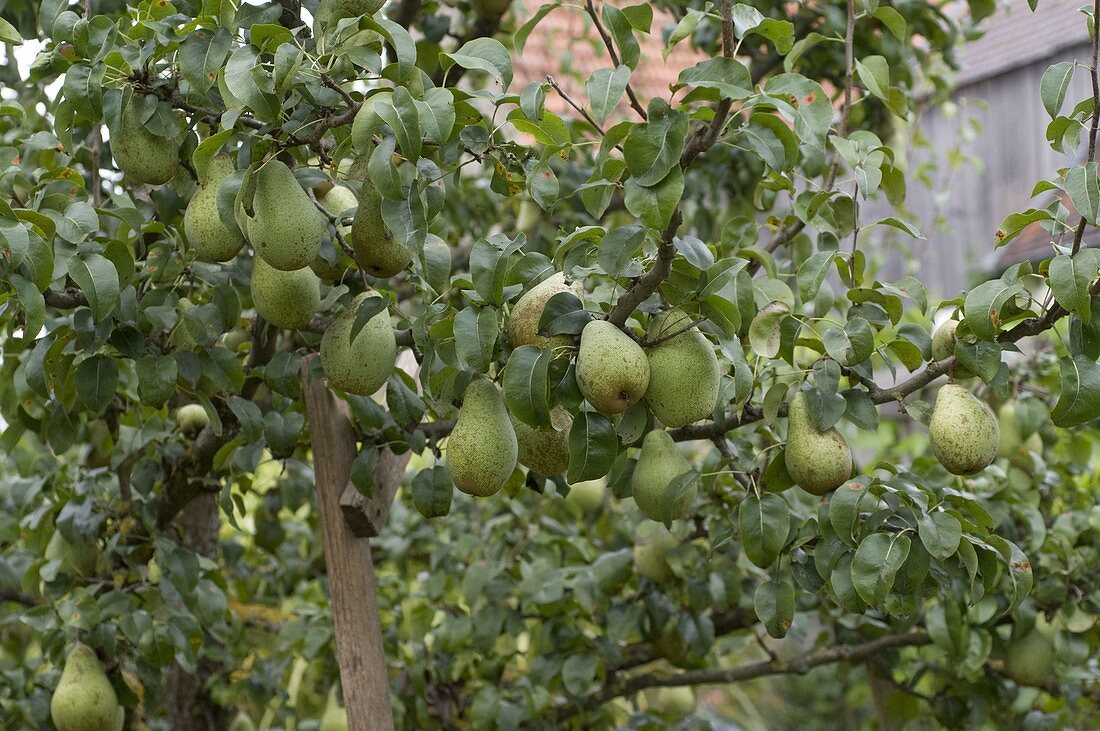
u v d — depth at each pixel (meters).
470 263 1.64
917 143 4.43
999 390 1.81
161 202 2.49
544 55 5.70
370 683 2.23
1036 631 2.74
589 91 1.48
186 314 2.13
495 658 3.06
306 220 1.71
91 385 2.08
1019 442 2.79
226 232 1.83
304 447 3.06
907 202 6.98
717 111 1.45
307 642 2.91
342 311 2.07
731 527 2.46
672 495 1.89
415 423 2.19
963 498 1.86
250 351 2.48
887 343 1.90
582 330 1.62
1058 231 1.79
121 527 2.62
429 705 3.23
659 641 2.94
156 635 2.46
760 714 6.47
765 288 2.16
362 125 1.57
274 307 1.90
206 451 2.54
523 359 1.59
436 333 1.76
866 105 3.76
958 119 6.33
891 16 2.54
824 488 1.87
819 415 1.84
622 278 1.72
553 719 3.14
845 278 2.18
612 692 3.13
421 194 1.68
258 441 2.48
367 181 1.73
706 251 1.58
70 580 2.62
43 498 2.94
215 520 3.17
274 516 3.46
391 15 3.27
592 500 3.13
